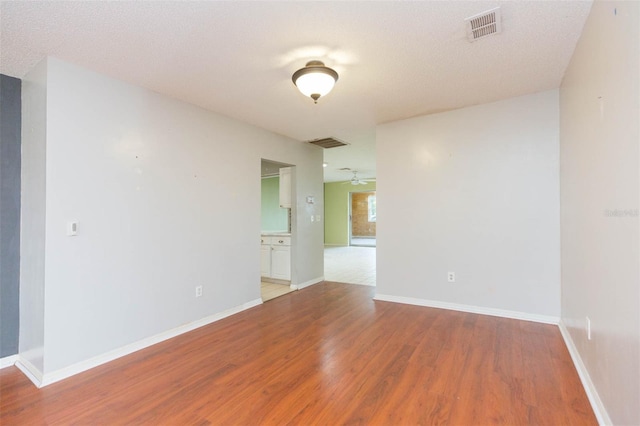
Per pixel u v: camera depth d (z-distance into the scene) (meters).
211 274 3.52
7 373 2.42
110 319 2.61
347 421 1.80
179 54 2.33
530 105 3.30
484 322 3.33
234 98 3.20
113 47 2.21
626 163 1.44
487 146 3.54
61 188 2.33
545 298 3.28
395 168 4.12
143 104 2.89
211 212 3.53
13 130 2.58
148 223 2.91
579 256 2.36
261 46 2.23
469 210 3.67
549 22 2.00
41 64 2.35
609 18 1.61
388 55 2.38
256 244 4.16
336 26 2.01
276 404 1.96
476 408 1.89
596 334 1.91
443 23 1.99
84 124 2.47
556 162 3.20
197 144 3.39
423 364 2.44
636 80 1.30
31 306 2.41
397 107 3.55
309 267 5.31
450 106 3.57
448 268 3.81
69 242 2.36
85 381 2.26
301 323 3.42
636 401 1.35
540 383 2.15
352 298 4.43
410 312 3.72
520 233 3.39
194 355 2.66
